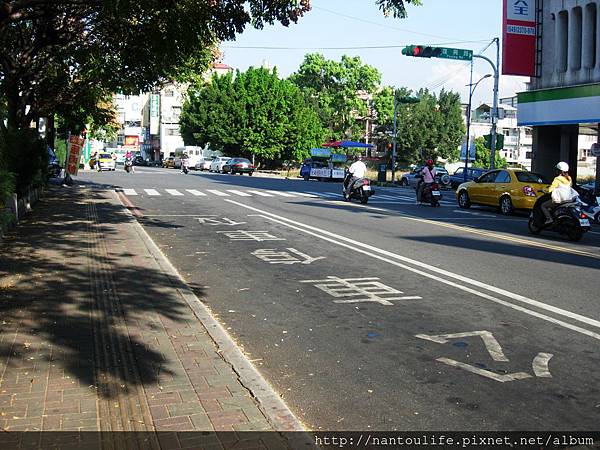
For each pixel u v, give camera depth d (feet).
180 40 34.45
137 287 24.64
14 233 38.73
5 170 26.45
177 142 289.12
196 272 29.40
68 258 30.53
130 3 31.94
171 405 13.39
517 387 15.23
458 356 17.51
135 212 56.13
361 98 280.31
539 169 90.17
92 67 47.93
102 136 171.73
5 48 52.75
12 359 16.03
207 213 56.18
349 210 61.67
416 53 85.30
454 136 265.95
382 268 30.58
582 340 18.94
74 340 17.75
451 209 69.26
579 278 28.43
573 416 13.60
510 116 324.80
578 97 80.33
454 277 28.48
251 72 196.85
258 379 15.06
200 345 17.57
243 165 162.09
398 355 17.62
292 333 19.76
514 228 50.42
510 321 21.08
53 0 31.07
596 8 79.05
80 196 69.97
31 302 21.84
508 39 86.22
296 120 197.57
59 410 13.01
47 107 66.08
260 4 33.68
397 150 252.42
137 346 17.35
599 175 82.38
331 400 14.49
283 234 42.63
